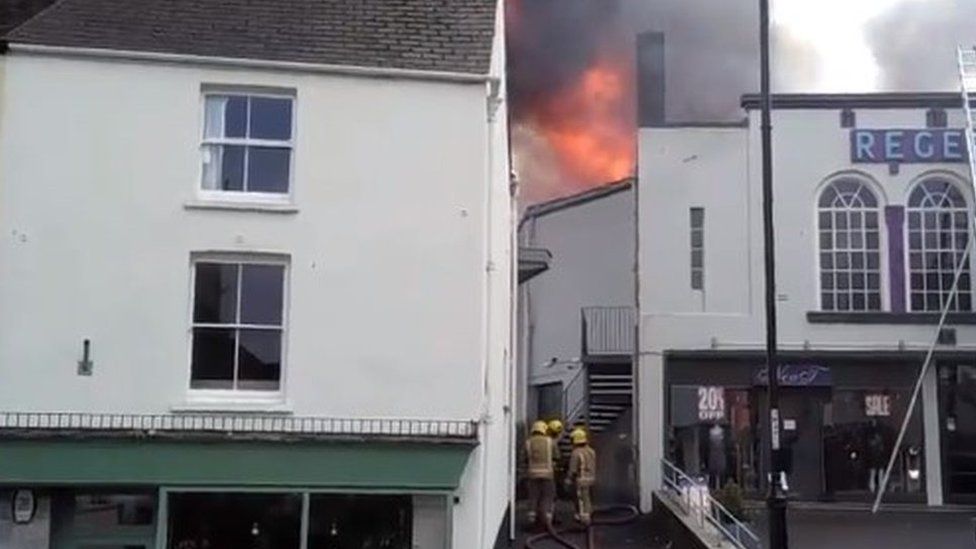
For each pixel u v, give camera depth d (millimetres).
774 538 13648
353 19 15758
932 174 25172
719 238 24969
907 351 24438
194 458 14062
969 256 24906
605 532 20797
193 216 14719
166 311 14516
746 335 24562
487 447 15062
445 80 15227
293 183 14953
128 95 14852
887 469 23875
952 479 24281
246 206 14781
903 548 18594
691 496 19281
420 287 14820
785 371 24516
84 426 14102
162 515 13898
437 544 14359
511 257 23422
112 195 14641
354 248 14836
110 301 14445
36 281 14383
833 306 25000
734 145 25250
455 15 16031
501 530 18438
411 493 14250
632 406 26719
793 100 25391
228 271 14828
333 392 14531
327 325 14656
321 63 15086
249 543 14359
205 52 14992
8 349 14219
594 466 22344
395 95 15164
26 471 13805
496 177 17078
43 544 14047
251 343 14750
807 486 24391
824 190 25344
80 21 15148
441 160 15078
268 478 14086
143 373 14359
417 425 14531
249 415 14375
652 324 24750
